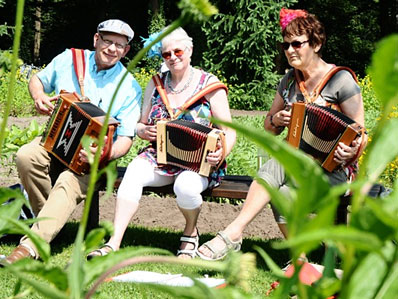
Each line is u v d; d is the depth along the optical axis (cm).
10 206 85
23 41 3134
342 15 3041
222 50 2136
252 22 2072
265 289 398
